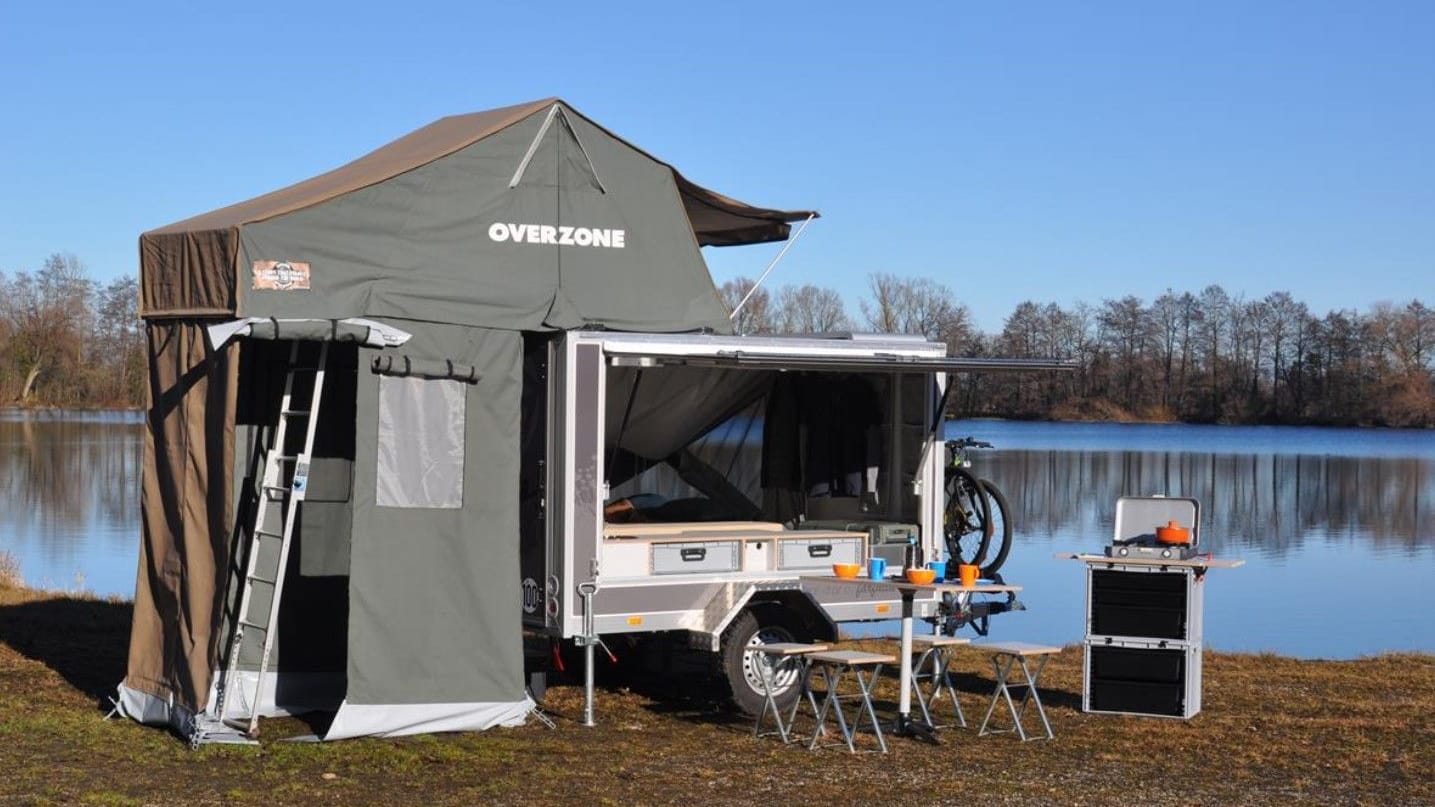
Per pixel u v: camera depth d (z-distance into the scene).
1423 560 26.48
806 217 10.66
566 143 9.27
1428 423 86.81
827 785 7.61
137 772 7.61
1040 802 7.32
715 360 8.95
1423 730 9.19
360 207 8.56
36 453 47.88
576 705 9.62
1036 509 35.00
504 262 8.98
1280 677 11.23
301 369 8.69
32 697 9.59
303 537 9.17
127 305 82.19
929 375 9.97
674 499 10.20
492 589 8.75
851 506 10.38
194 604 8.47
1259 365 89.88
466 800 7.18
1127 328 89.25
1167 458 58.97
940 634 10.04
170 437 8.78
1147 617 9.45
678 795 7.35
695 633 9.06
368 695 8.39
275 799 7.14
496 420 8.80
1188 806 7.30
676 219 9.70
